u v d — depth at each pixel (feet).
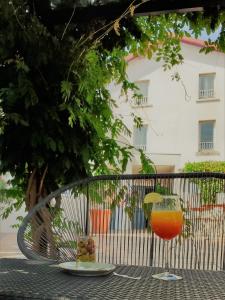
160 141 37.52
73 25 8.63
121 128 9.91
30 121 8.52
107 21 8.63
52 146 8.45
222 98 36.60
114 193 7.91
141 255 7.44
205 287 4.09
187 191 7.51
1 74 8.55
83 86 8.70
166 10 8.22
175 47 10.83
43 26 8.36
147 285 4.09
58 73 8.71
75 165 9.05
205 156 37.22
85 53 8.71
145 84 37.68
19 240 6.27
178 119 37.78
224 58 36.09
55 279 4.24
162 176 7.72
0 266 4.93
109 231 7.78
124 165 9.62
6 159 8.81
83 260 5.23
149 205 7.58
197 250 7.18
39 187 9.06
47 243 6.93
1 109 8.51
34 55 8.39
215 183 7.32
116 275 4.53
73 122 8.76
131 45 10.01
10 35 8.14
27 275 4.42
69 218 7.55
